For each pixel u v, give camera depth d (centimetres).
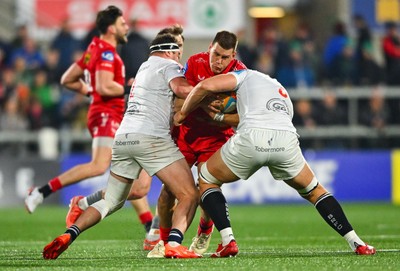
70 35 6112
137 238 3153
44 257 2555
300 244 3250
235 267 2256
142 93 2627
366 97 6116
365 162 6116
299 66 6222
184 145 2805
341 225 2611
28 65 6066
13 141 5966
